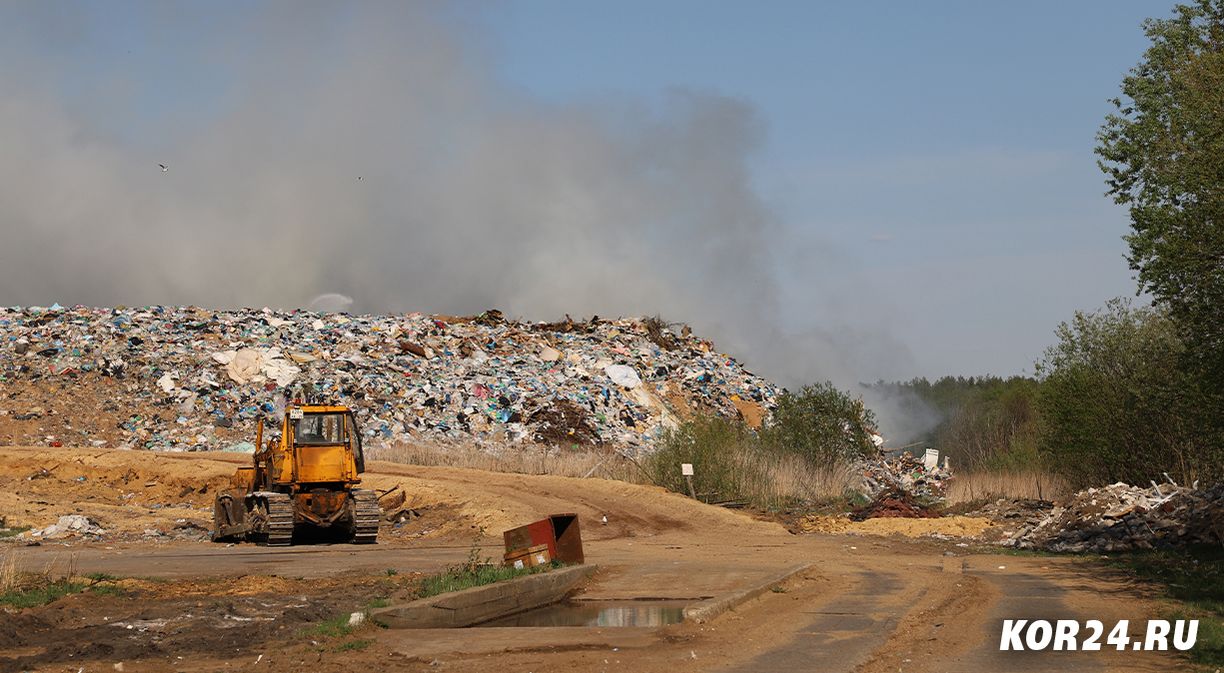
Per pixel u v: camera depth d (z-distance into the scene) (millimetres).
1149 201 32938
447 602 24766
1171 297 32531
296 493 46812
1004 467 63875
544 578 29078
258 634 22031
